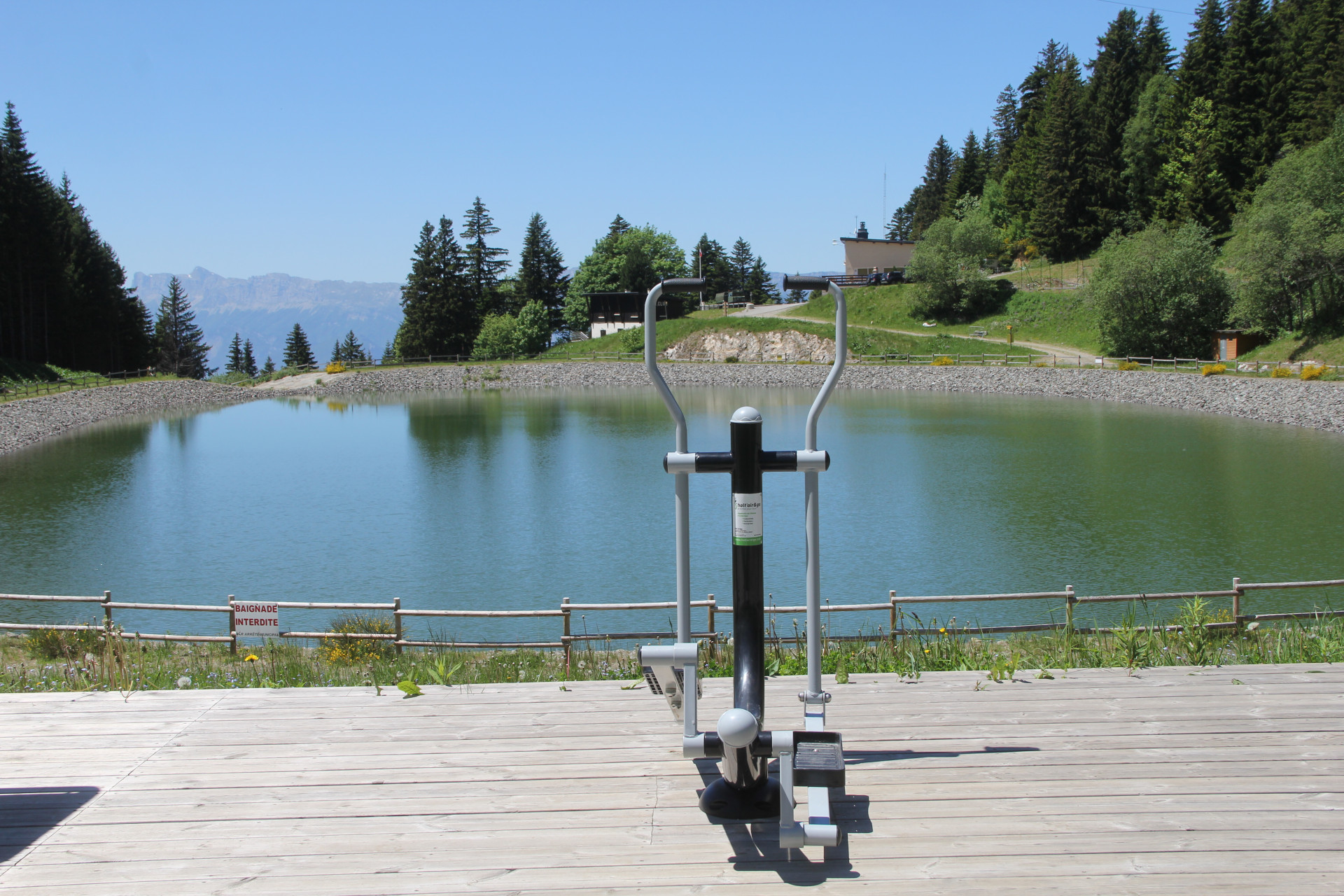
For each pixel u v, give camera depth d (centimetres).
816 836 297
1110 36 8662
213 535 2247
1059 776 364
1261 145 6525
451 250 9100
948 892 284
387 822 336
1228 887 282
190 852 318
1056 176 7794
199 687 610
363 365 7894
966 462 3002
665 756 393
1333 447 3069
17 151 6638
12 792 366
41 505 2672
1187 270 5091
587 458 3453
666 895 286
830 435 3716
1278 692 454
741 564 347
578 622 1507
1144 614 1441
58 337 6938
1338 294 4509
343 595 1705
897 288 7619
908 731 415
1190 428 3672
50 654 1005
